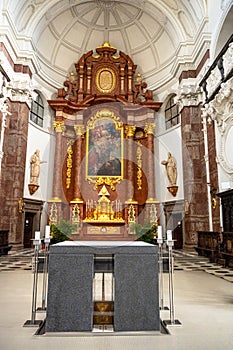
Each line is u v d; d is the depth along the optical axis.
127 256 3.21
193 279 6.53
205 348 2.71
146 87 16.89
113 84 16.77
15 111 12.83
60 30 16.39
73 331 3.08
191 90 13.05
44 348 2.70
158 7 14.32
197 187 12.16
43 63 15.80
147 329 3.12
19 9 13.03
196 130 12.78
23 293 5.05
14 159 12.47
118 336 3.02
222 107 10.02
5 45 11.71
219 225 10.35
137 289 3.17
